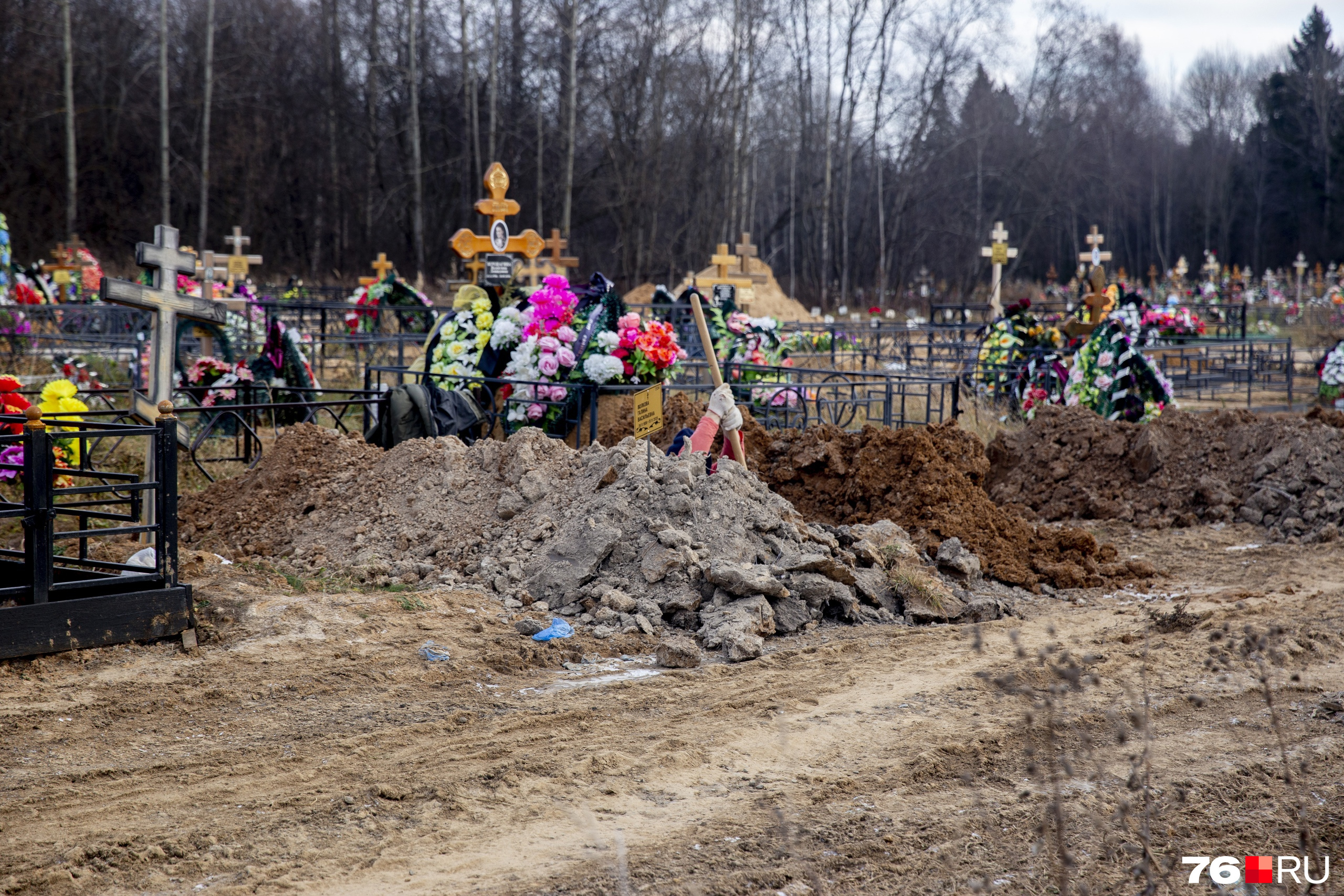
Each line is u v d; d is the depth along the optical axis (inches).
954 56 1840.6
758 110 1958.7
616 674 246.1
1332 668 255.1
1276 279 2137.1
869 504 372.5
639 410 301.1
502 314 477.1
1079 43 2134.6
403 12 1785.2
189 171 1838.1
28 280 924.0
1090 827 173.6
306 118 1932.8
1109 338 578.9
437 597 286.5
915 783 190.1
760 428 408.8
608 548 290.0
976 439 398.3
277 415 533.3
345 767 192.1
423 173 1808.6
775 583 277.1
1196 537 410.9
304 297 1155.3
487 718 216.7
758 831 170.9
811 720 218.4
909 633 280.1
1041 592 331.9
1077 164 2379.4
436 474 339.9
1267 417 456.8
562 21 1626.5
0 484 396.5
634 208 1742.1
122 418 430.0
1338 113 2940.5
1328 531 399.9
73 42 1775.3
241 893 150.4
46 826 169.2
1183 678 244.2
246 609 268.1
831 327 883.4
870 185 2105.1
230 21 1857.8
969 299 2020.2
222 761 193.9
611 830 170.6
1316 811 179.5
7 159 1705.2
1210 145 3063.5
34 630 233.9
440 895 151.0
